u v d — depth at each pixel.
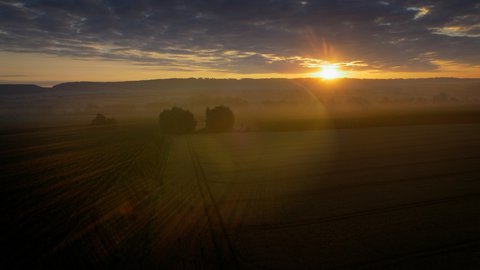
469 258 14.23
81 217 19.97
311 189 26.11
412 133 61.94
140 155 44.56
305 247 15.62
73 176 31.39
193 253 15.15
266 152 45.19
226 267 13.84
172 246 15.92
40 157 43.12
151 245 16.02
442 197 22.95
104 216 20.14
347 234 17.05
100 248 15.76
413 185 26.34
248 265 14.00
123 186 27.62
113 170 34.38
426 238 16.30
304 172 32.28
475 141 49.91
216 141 58.88
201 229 18.02
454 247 15.27
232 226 18.45
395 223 18.38
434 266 13.65
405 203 21.89
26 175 31.89
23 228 18.31
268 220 19.33
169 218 19.86
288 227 18.17
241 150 47.97
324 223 18.69
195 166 36.88
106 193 25.38
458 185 25.94
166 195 25.03
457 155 38.66
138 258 14.69
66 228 18.23
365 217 19.48
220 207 21.92
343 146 48.56
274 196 24.41
